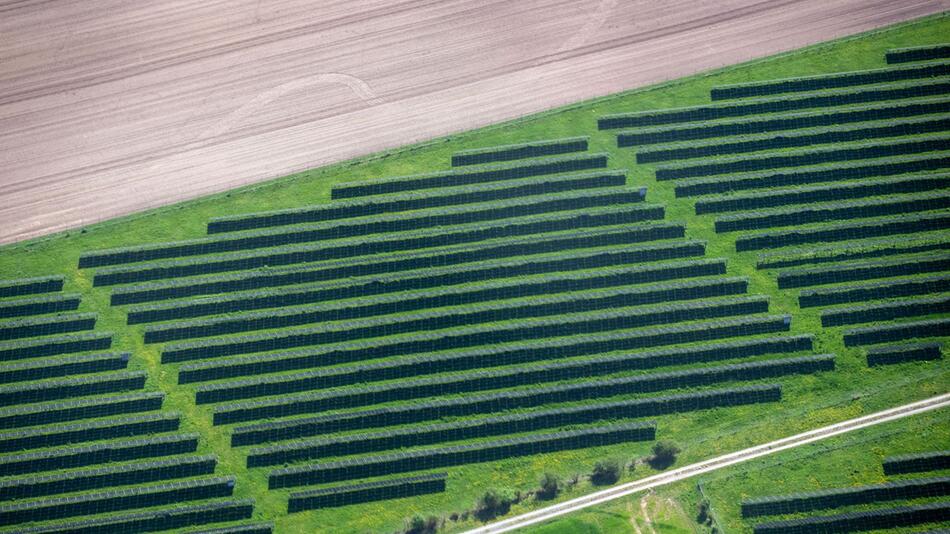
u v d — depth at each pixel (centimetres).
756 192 13675
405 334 13125
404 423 12531
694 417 12325
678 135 14175
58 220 14325
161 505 12250
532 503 11919
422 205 14012
